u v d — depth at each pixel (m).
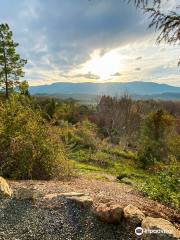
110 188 8.42
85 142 24.55
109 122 36.66
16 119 8.84
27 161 8.41
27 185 6.71
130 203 5.82
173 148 20.88
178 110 37.91
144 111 35.28
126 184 11.32
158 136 23.41
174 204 7.12
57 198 5.54
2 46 29.91
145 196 8.30
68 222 4.77
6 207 5.29
